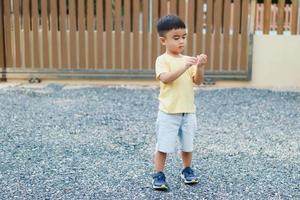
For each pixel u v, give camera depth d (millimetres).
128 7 8812
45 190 3777
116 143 5102
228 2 8758
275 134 5531
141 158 4594
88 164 4406
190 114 3756
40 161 4484
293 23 8891
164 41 3703
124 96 7793
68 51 9039
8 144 5031
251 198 3654
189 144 3793
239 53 8945
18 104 7070
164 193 3744
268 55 8992
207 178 4074
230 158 4613
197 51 8906
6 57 9062
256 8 8891
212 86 8922
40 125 5855
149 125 5891
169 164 4414
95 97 7680
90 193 3727
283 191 3799
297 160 4582
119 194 3715
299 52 8992
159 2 8797
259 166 4395
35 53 9031
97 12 8875
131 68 9023
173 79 3580
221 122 6078
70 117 6281
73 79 9109
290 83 9070
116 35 8922
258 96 7914
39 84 8906
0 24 8922
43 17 8906
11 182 3941
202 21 8828
